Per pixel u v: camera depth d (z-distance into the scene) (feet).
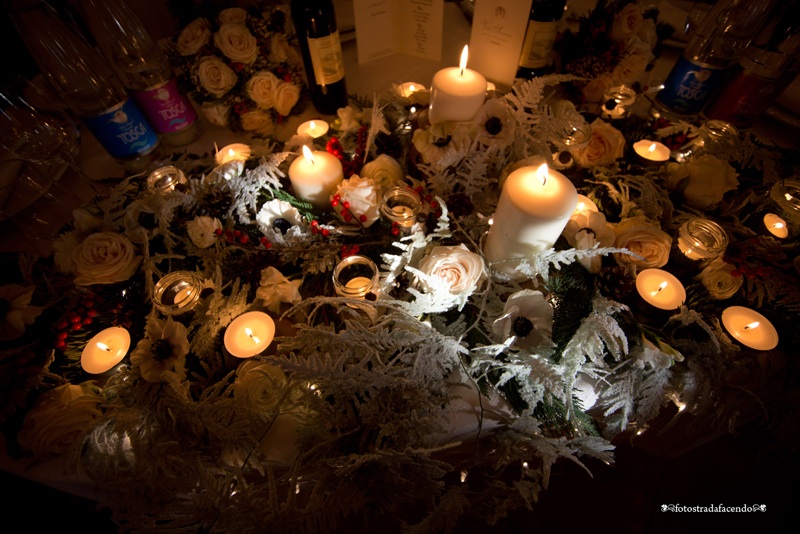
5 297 1.91
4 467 1.64
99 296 2.00
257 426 1.60
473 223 2.14
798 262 2.05
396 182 2.28
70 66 2.43
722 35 2.56
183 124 2.89
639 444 2.74
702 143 2.54
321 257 2.06
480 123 2.32
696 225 2.05
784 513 3.52
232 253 2.20
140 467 1.52
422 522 1.52
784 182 2.19
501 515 1.58
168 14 3.49
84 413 1.67
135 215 2.12
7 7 2.26
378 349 1.63
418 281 1.85
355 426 1.60
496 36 2.90
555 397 1.73
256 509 1.39
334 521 1.51
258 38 2.82
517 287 1.94
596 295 1.82
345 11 3.82
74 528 3.31
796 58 2.39
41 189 2.58
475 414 1.77
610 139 2.44
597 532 3.46
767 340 1.88
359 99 3.03
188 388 1.64
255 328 1.95
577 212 2.12
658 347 1.72
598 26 2.82
